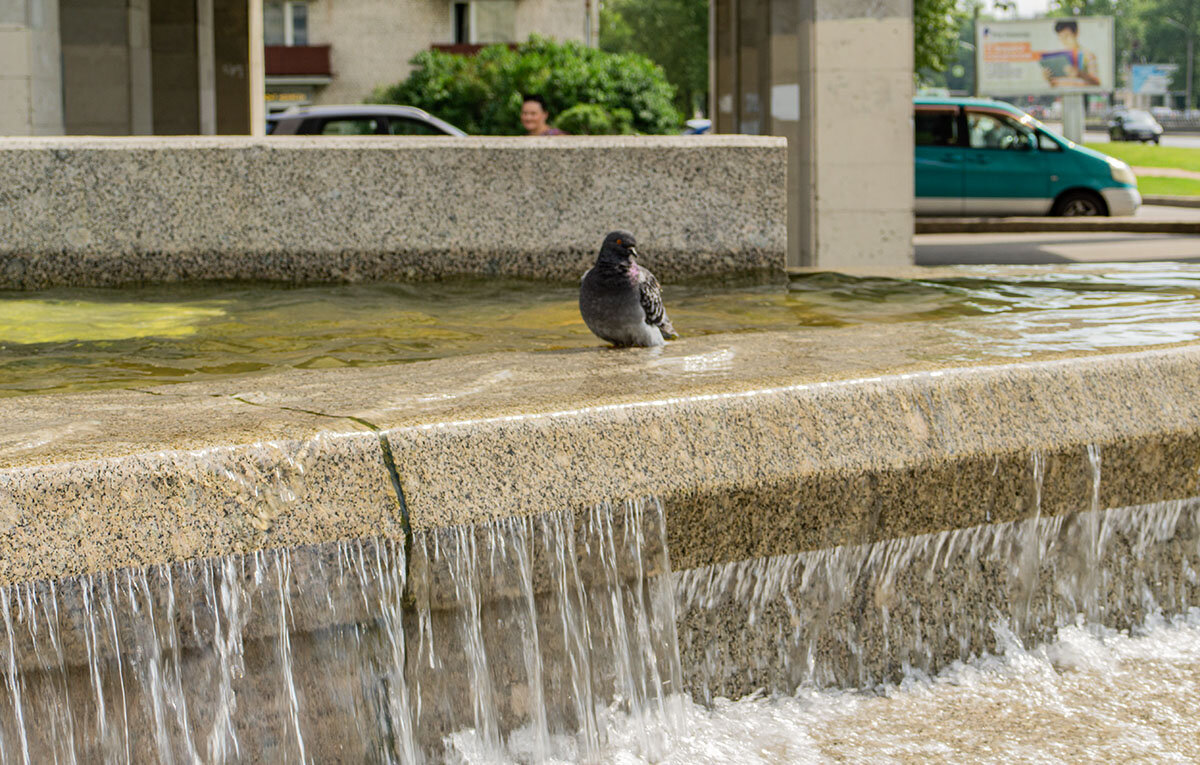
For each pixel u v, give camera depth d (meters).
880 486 3.49
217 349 5.09
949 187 19.80
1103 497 3.85
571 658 3.14
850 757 3.16
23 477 2.61
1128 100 127.50
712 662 3.39
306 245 7.34
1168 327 5.06
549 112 37.88
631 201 7.61
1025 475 3.70
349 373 4.12
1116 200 19.66
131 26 14.35
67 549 2.59
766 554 3.40
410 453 2.99
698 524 3.27
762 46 13.15
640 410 3.28
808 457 3.39
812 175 10.62
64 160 7.11
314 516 2.83
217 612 2.72
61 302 6.57
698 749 3.23
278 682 2.80
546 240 7.55
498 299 6.73
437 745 3.00
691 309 6.29
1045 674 3.69
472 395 3.46
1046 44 30.31
